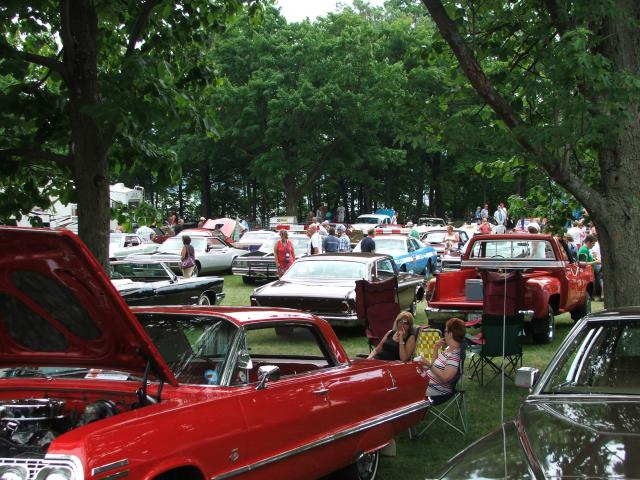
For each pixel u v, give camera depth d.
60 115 8.90
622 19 7.39
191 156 47.06
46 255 3.88
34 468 3.53
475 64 7.84
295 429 4.94
